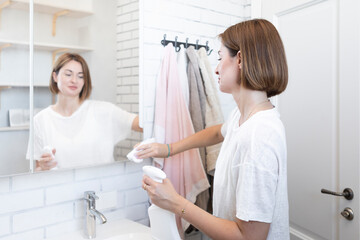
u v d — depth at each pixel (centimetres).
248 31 89
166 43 142
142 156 123
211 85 153
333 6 125
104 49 120
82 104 115
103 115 121
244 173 81
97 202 126
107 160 123
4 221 106
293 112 145
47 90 106
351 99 118
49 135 108
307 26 137
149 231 122
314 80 134
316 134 133
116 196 132
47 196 115
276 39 88
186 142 129
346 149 120
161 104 137
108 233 121
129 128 130
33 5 101
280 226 87
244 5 177
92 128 118
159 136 136
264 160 80
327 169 128
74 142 114
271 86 88
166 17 143
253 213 80
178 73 144
